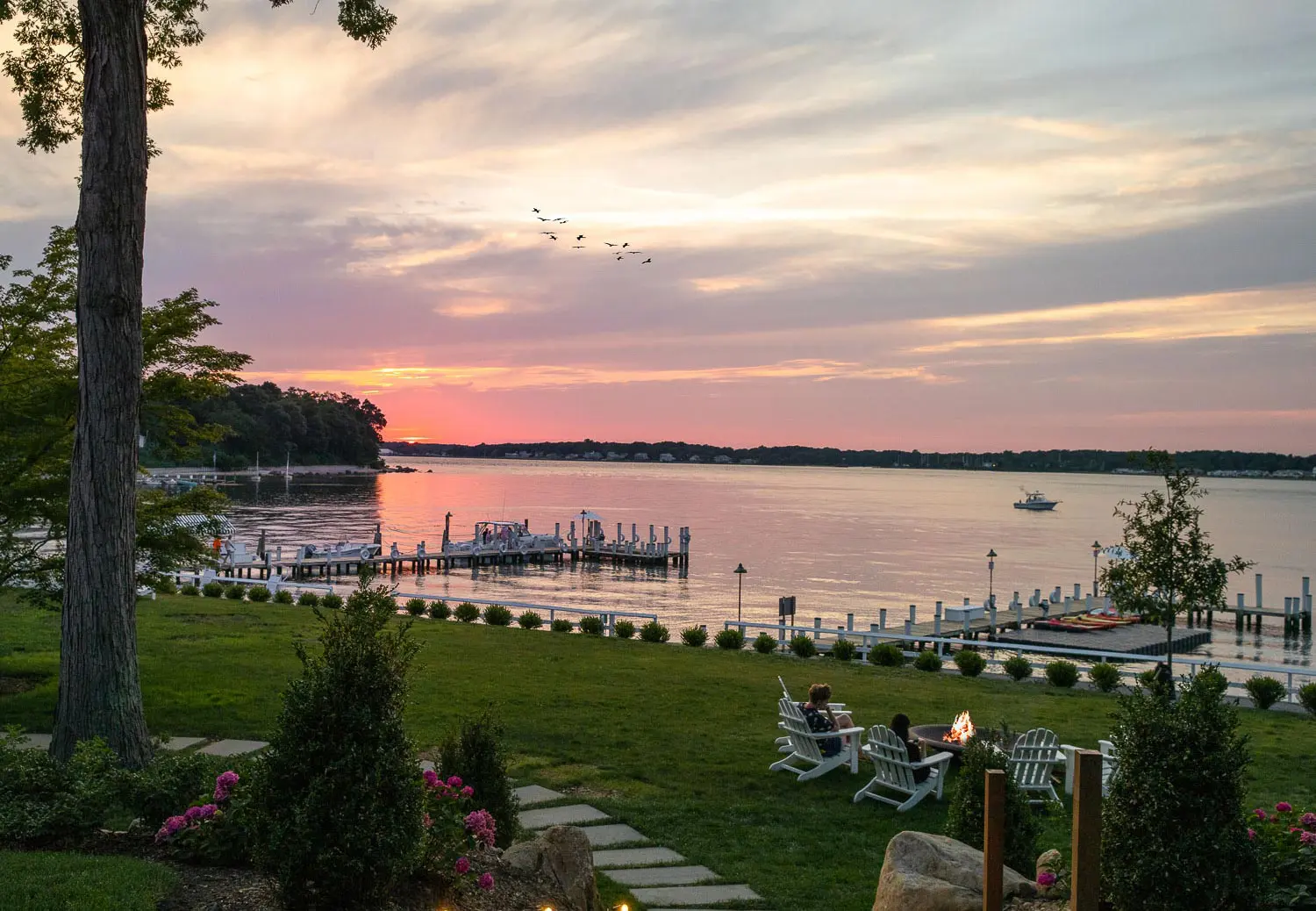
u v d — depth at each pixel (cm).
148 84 1400
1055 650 2238
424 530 9162
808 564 6919
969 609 4141
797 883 905
